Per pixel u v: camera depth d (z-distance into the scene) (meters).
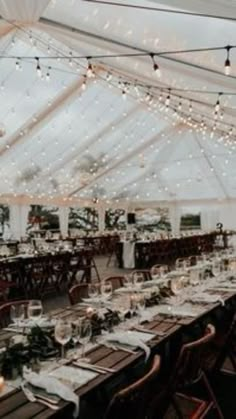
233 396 3.00
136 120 11.53
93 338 2.24
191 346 2.09
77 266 8.05
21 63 7.71
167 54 4.43
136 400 1.72
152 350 2.16
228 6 2.85
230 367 3.51
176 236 13.39
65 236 14.25
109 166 13.93
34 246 9.60
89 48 5.70
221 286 3.88
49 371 1.82
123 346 2.14
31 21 4.30
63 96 9.37
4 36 6.62
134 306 2.72
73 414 1.56
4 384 1.68
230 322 3.56
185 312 2.85
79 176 13.68
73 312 2.84
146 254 10.80
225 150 13.29
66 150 11.70
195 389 2.61
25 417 1.45
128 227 17.41
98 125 11.07
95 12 3.96
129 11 3.72
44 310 5.79
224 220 16.25
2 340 2.26
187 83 5.53
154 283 3.79
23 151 10.91
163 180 16.31
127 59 5.49
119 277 4.33
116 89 9.47
